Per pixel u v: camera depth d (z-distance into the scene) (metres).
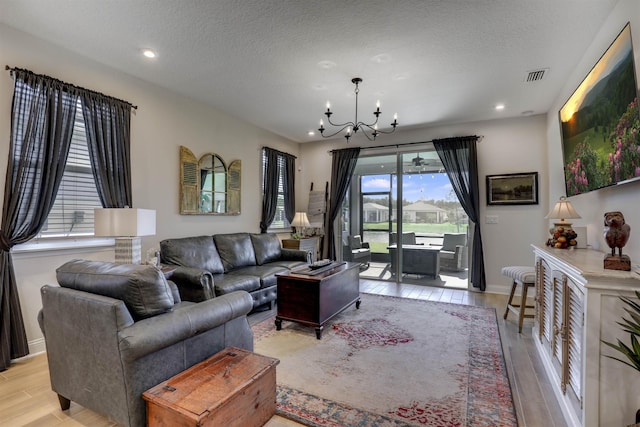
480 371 2.43
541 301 2.65
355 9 2.34
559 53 2.94
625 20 2.12
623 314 1.55
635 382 1.54
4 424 1.82
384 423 1.82
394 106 4.37
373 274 5.96
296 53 2.98
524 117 4.75
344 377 2.34
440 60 3.09
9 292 2.49
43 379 2.30
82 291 1.78
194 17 2.45
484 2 2.25
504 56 3.00
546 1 2.24
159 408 1.47
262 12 2.38
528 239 4.72
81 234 3.06
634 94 1.81
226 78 3.54
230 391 1.54
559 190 3.99
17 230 2.56
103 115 3.13
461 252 5.25
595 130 2.37
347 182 6.00
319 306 3.07
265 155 5.53
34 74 2.65
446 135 5.26
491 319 3.62
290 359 2.63
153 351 1.60
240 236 4.54
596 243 2.72
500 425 1.81
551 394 2.14
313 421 1.84
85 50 2.93
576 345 1.79
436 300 4.43
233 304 2.08
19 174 2.56
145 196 3.60
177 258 3.55
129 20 2.49
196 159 4.23
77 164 3.05
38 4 2.29
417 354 2.72
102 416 1.75
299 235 5.76
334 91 3.87
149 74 3.44
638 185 1.99
